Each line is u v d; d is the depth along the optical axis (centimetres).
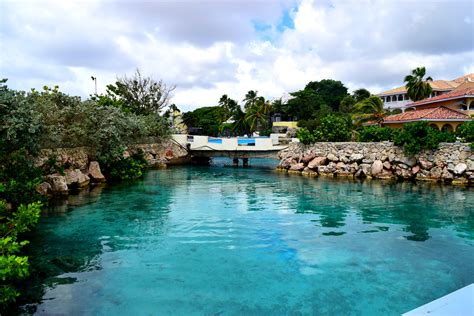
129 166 2706
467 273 900
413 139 2467
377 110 4694
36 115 1602
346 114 5859
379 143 2684
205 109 9606
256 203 1752
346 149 2848
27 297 766
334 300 762
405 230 1274
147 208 1627
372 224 1355
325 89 8919
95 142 2348
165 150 3909
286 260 991
